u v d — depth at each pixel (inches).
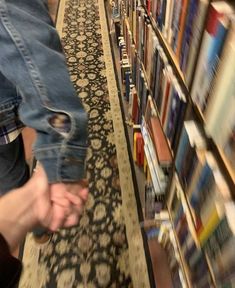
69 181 20.8
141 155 64.8
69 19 128.8
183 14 29.1
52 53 19.9
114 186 65.3
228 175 22.6
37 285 49.8
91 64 102.7
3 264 11.8
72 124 20.1
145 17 49.9
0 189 41.4
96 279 50.7
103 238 56.2
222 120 22.2
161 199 44.7
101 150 73.4
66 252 53.9
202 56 24.6
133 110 71.9
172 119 36.1
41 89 19.2
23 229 16.0
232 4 21.6
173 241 38.9
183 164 32.0
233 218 21.1
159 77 41.6
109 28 122.1
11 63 18.6
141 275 50.8
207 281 27.7
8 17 18.1
